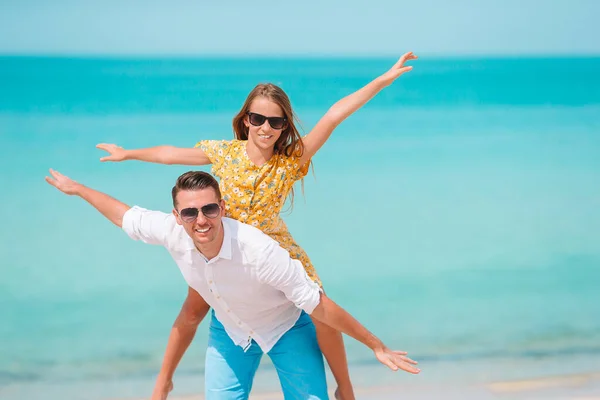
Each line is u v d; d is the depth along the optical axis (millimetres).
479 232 12133
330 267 10297
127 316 8539
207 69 40406
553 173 16969
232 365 4348
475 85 34375
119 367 7344
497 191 15055
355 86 36719
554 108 27828
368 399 6480
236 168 4234
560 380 6902
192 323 4523
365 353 7500
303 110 27453
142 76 33531
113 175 14516
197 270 3934
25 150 17750
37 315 8562
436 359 7441
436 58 59219
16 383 6980
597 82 35844
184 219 3656
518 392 6629
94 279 9625
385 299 9156
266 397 6469
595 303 9016
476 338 7973
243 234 3818
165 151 4441
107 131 20703
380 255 10805
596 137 21828
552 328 8250
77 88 28547
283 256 3838
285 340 4320
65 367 7293
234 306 4062
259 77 37219
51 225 11664
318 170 16062
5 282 9484
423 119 24250
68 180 4176
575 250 11312
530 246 11461
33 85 28766
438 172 16500
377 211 13039
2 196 13227
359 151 18562
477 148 19797
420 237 11711
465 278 9977
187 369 7164
